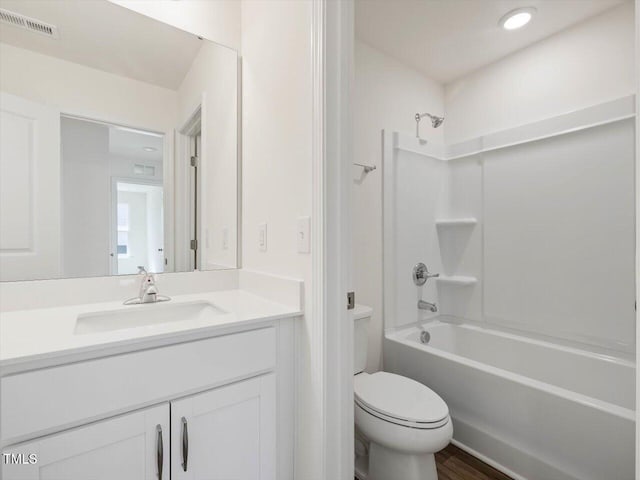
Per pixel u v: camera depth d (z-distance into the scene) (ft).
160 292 4.35
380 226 6.73
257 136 4.48
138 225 4.23
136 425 2.52
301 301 3.51
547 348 6.09
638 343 1.75
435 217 7.76
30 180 3.53
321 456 3.24
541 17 5.70
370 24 5.90
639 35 1.75
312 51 3.31
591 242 5.72
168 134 4.46
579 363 5.68
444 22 5.85
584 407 4.01
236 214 4.92
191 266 4.60
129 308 3.64
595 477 3.92
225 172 4.83
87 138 3.92
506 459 4.80
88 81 3.94
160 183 4.41
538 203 6.40
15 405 2.11
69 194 3.77
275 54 4.05
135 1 4.27
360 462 5.06
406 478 4.14
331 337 3.28
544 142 6.31
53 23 3.73
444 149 7.98
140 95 4.29
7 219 3.40
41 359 2.20
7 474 2.08
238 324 3.06
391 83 6.93
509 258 6.85
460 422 5.40
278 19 4.00
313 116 3.31
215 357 2.93
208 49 4.74
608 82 5.51
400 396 4.56
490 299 7.17
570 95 5.96
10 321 3.04
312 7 3.32
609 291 5.52
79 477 2.31
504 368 6.66
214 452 2.92
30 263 3.51
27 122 3.54
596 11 5.56
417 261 7.34
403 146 6.97
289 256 3.76
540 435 4.42
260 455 3.22
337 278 3.32
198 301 4.12
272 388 3.31
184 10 4.59
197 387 2.83
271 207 4.13
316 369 3.31
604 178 5.57
